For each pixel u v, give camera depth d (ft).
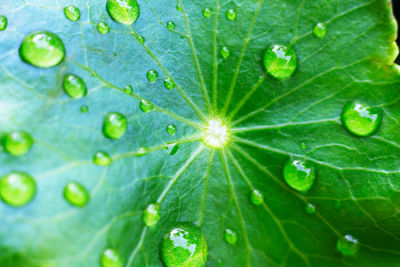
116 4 0.35
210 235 0.35
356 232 0.35
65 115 0.33
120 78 0.35
